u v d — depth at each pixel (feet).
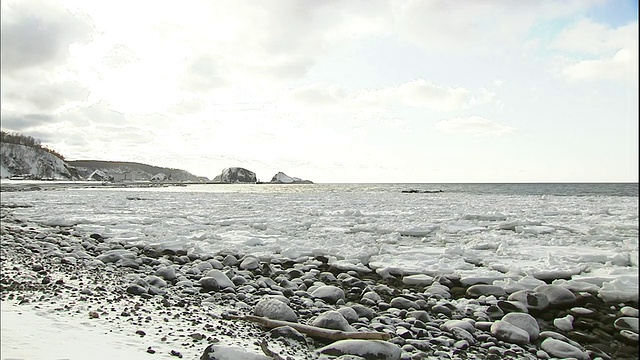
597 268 30.83
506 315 20.85
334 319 19.11
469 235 47.14
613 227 51.16
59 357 13.05
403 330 19.54
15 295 21.39
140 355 14.02
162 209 80.59
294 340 17.85
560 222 56.75
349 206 89.51
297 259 35.63
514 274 29.01
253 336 17.98
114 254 34.91
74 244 41.98
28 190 171.83
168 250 39.27
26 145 422.82
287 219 61.52
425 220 60.70
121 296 23.13
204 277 27.73
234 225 56.44
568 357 17.52
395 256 36.14
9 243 40.75
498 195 157.79
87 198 115.96
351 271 31.86
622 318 20.94
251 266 32.99
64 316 18.17
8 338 14.49
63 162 458.09
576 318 22.12
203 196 138.51
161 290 25.62
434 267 31.71
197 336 16.61
